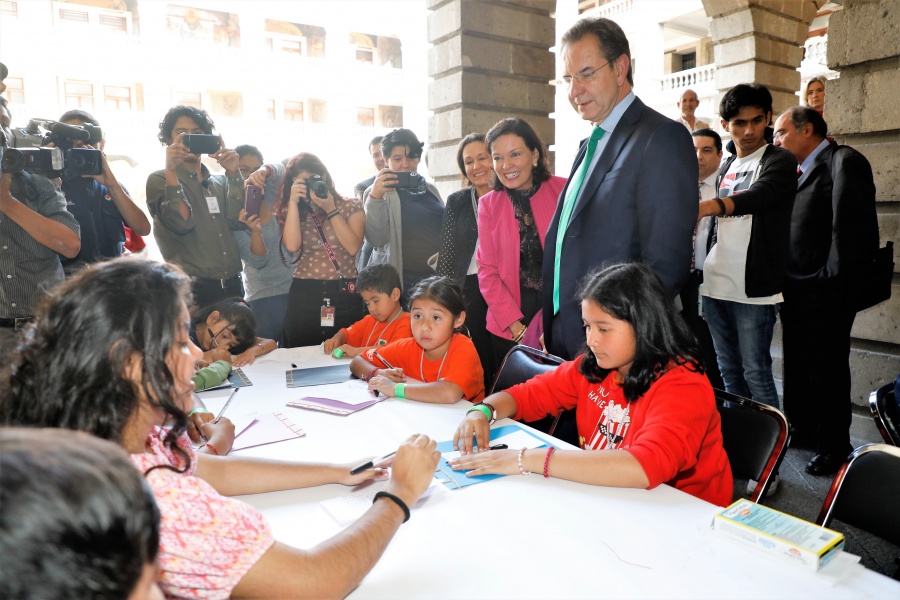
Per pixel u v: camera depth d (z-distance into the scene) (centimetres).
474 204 273
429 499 111
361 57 1905
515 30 409
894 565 197
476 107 409
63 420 66
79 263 263
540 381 159
